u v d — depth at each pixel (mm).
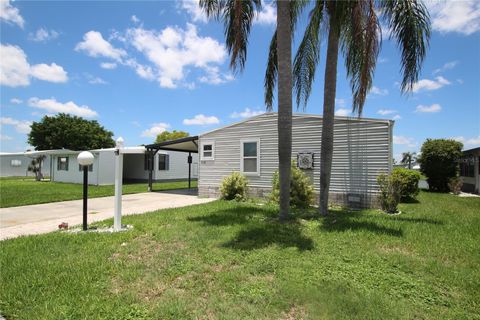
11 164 30312
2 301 3041
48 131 31391
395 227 5930
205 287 3342
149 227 6160
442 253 4395
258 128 10961
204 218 7082
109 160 19797
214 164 12141
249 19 7477
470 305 2912
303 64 8688
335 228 5879
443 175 15898
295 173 9109
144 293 3232
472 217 7230
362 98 6277
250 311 2811
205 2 7129
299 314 2770
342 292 3146
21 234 6066
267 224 6285
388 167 8352
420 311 2793
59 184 19188
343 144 9016
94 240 5258
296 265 3910
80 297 3102
